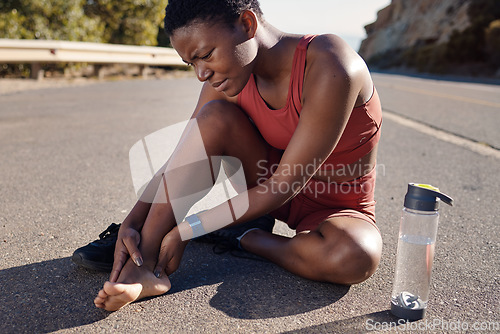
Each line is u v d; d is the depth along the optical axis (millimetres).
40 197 2686
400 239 1529
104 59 9148
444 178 3344
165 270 1700
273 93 1685
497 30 19094
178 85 8969
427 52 22438
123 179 3062
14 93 7195
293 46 1595
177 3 1389
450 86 11578
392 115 6285
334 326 1469
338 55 1507
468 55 19891
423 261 1500
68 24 10016
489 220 2484
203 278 1784
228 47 1432
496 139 4734
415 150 4230
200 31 1399
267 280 1773
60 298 1609
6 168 3293
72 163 3445
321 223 1769
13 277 1748
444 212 2602
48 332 1414
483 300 1651
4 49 7445
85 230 2211
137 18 12672
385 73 20359
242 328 1448
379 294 1687
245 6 1432
